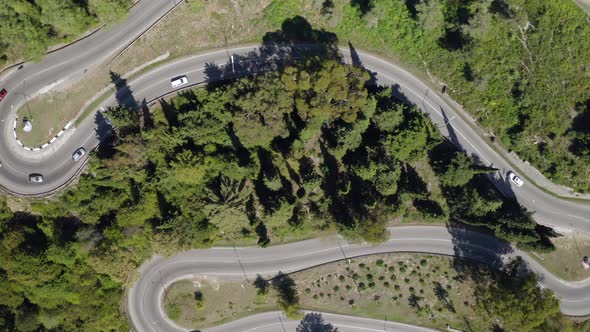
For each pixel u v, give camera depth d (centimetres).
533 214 11225
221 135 10844
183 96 10950
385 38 11069
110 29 10762
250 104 9906
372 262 11706
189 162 10344
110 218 11169
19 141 10706
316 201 11488
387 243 11669
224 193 10750
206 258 11956
